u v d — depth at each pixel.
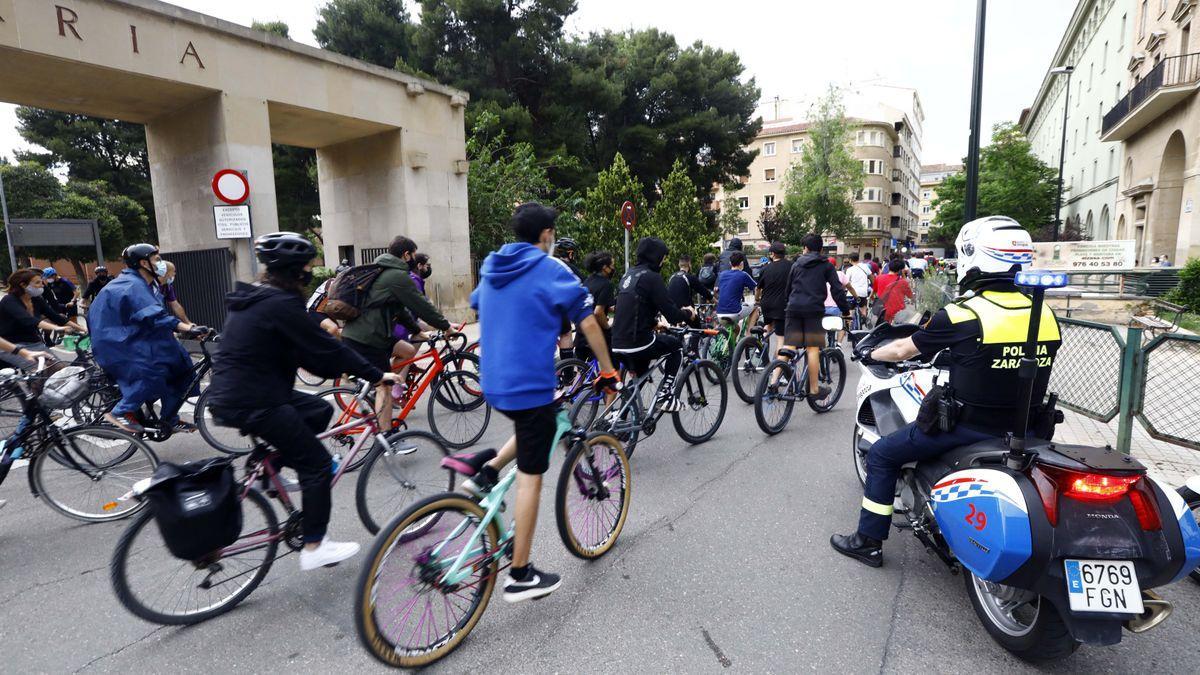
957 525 2.54
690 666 2.49
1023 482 2.36
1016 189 37.03
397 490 3.64
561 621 2.82
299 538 3.05
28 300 6.60
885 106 68.75
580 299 2.71
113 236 29.22
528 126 22.30
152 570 2.74
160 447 5.48
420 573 2.50
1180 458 4.91
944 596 3.00
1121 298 13.77
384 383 3.18
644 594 3.03
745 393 6.85
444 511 2.58
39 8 8.38
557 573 3.19
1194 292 12.53
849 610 2.88
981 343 2.62
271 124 12.88
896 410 3.64
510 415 2.70
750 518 3.87
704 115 27.16
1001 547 2.29
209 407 2.80
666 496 4.23
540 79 24.05
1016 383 2.67
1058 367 6.04
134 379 4.60
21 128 32.16
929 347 2.76
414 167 13.90
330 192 15.54
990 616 2.64
